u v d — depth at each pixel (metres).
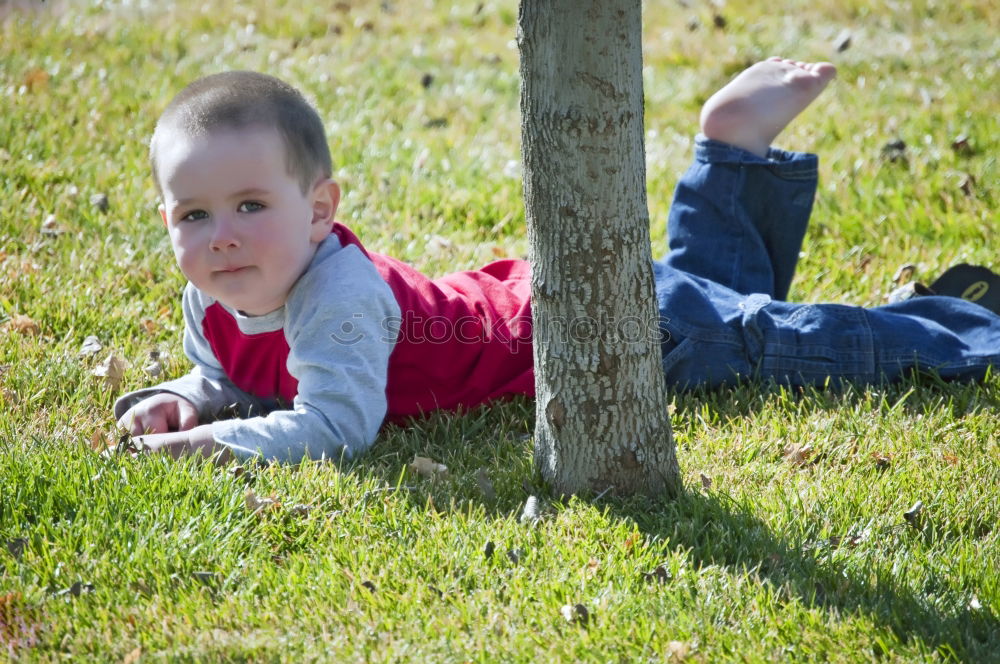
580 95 3.85
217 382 5.38
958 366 5.60
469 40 12.72
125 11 13.27
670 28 13.30
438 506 4.48
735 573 4.00
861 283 6.87
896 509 4.52
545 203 4.07
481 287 5.62
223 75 4.77
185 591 3.88
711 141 6.12
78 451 4.65
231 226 4.51
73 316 6.17
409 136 9.45
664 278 5.70
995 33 12.64
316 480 4.47
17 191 7.73
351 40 12.48
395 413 5.26
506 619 3.73
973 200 8.02
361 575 3.96
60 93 9.89
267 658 3.54
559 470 4.50
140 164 8.45
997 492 4.59
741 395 5.50
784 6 14.07
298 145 4.63
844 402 5.38
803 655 3.58
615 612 3.74
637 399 4.34
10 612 3.70
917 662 3.55
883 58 11.74
